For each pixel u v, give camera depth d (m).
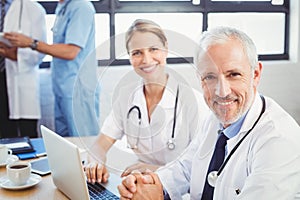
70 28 3.38
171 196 1.73
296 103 4.44
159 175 1.72
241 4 4.38
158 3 4.19
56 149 1.55
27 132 3.64
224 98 1.48
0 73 3.51
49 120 3.74
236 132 1.58
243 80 1.49
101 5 4.03
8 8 3.47
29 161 2.06
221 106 1.50
